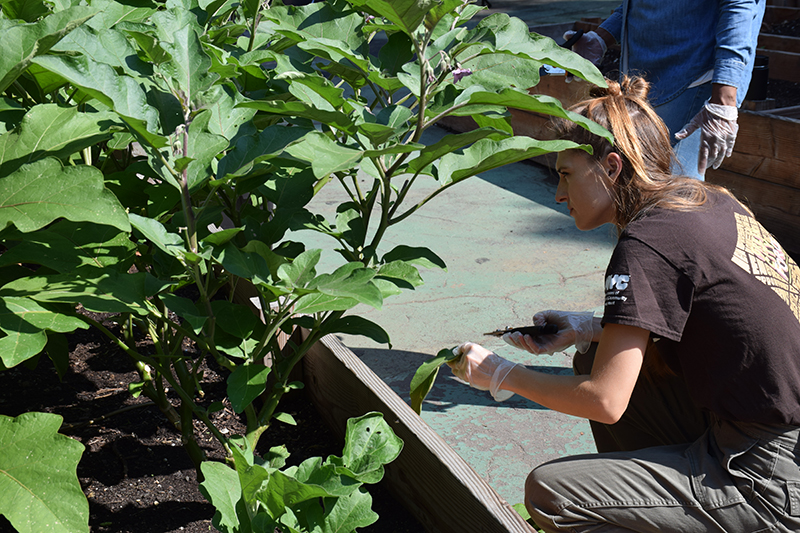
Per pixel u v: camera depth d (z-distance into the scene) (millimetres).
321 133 1345
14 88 1604
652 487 1544
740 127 3893
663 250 1491
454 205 4855
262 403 2529
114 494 2029
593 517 1568
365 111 1512
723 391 1511
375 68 1686
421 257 1688
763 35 6008
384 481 2102
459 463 1718
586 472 1579
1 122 1434
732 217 1592
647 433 1924
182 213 1424
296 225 1620
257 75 1739
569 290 3537
